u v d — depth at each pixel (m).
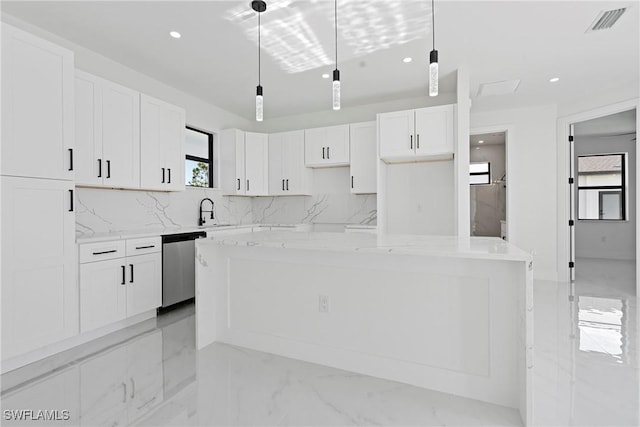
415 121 3.83
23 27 2.58
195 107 4.37
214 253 2.56
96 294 2.56
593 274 5.11
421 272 1.90
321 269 2.18
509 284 1.71
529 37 2.79
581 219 6.93
